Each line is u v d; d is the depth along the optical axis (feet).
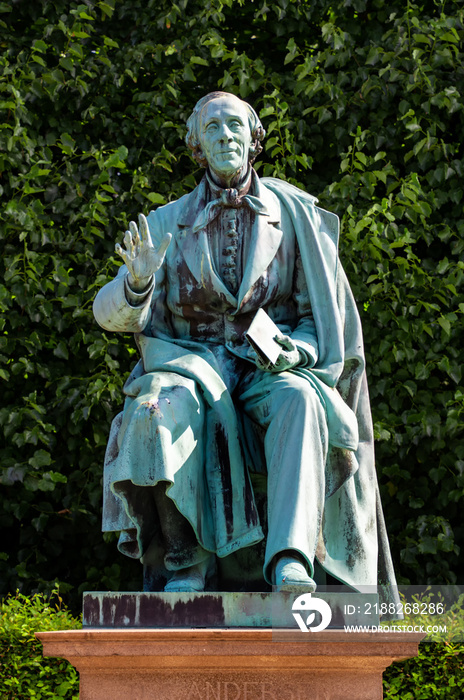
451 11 25.27
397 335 22.97
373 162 23.85
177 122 24.84
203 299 15.33
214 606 12.73
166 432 13.32
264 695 11.93
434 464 23.26
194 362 14.49
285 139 23.99
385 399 23.41
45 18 24.94
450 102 23.77
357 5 24.70
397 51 24.06
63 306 23.13
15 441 22.35
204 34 24.58
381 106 24.26
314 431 13.48
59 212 23.67
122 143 24.73
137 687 11.93
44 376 23.06
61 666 18.79
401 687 18.40
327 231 15.75
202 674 11.91
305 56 25.45
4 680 18.52
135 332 15.10
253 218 15.40
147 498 13.87
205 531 13.88
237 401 14.88
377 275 22.75
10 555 23.26
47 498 23.47
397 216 23.22
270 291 15.31
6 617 19.11
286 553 12.70
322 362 14.85
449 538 22.25
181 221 15.60
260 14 25.00
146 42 24.79
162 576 14.32
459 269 23.25
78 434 23.12
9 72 23.68
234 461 14.07
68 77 24.62
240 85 24.38
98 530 22.90
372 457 15.20
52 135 24.26
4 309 22.74
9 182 23.59
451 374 22.75
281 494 13.05
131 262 14.23
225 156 15.15
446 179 23.84
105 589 22.54
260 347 13.87
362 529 14.56
